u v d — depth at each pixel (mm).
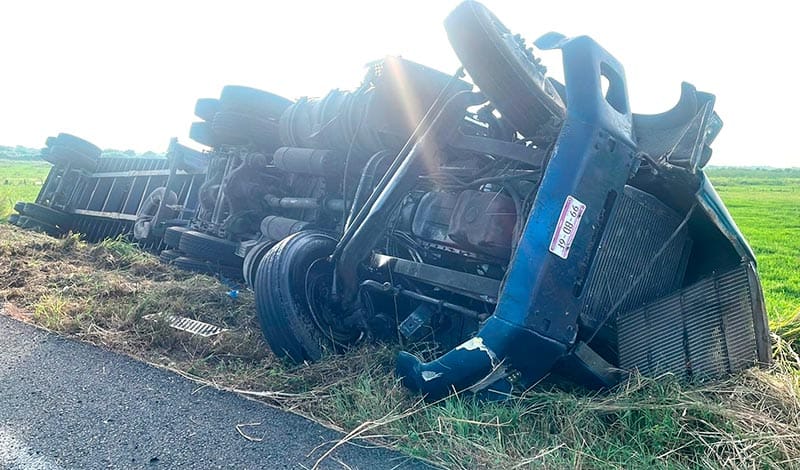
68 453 2736
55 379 3578
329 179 5816
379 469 2740
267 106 6832
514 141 4289
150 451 2801
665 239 3949
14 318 4758
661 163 3646
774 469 2807
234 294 5809
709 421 3115
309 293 4219
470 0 3518
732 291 3895
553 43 3809
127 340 4418
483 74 3697
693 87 3877
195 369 3898
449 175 4266
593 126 3363
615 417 3182
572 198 3258
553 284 3193
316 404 3445
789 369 4074
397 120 4934
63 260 7707
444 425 2969
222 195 6980
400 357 3389
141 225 9086
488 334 3164
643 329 3715
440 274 3932
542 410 3211
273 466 2727
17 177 41500
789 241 18562
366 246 4199
